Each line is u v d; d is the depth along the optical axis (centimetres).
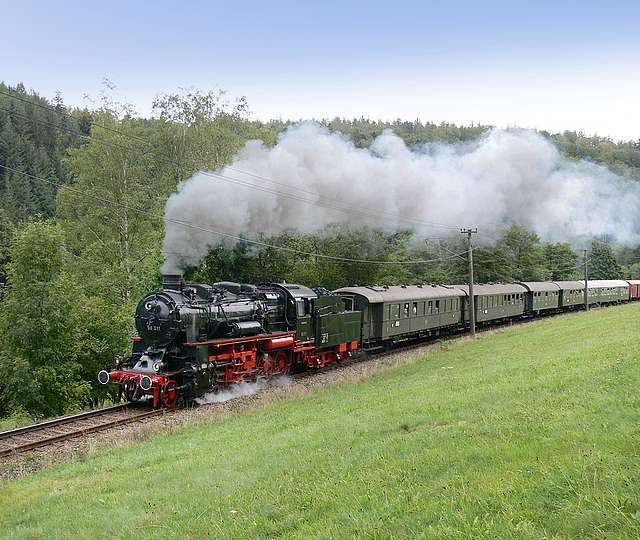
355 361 2631
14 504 915
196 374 1711
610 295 5762
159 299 1767
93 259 3431
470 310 3212
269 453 1017
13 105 9506
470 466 761
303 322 2228
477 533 543
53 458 1230
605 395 1035
